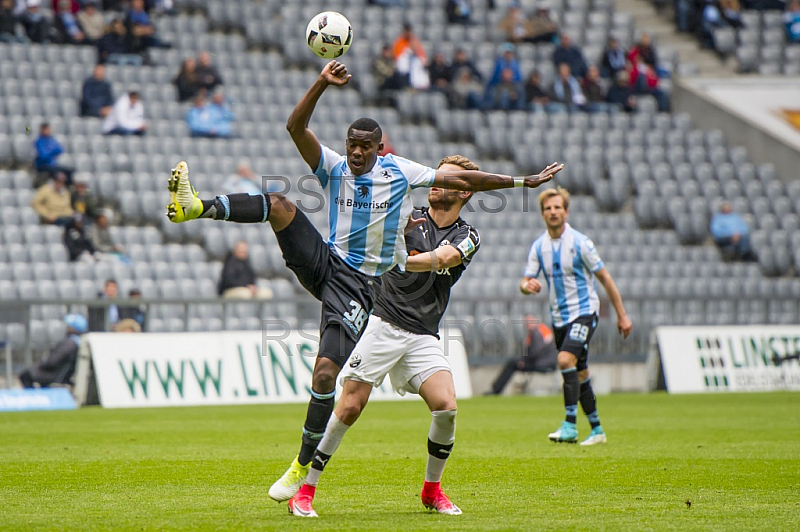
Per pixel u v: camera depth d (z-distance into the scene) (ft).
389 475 86.79
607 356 218.18
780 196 296.10
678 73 335.67
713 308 227.40
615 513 65.51
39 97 247.50
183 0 287.48
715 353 220.43
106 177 235.81
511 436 124.98
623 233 271.69
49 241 217.77
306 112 61.72
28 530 58.08
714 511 66.64
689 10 352.49
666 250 270.05
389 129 275.80
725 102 317.22
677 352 217.36
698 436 124.77
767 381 223.30
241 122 263.49
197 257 229.66
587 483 81.87
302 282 64.39
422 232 69.97
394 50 287.69
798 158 300.20
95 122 244.42
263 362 186.39
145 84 259.60
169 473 88.07
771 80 333.62
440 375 65.67
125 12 265.54
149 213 236.02
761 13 355.56
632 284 255.91
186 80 257.55
